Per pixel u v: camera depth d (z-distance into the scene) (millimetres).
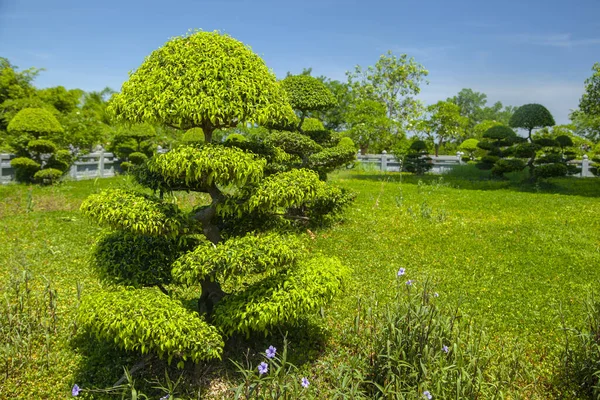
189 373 4672
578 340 5270
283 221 5578
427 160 28516
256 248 4207
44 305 5934
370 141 34312
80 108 34938
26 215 12086
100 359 4992
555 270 8281
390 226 11484
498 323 6086
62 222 11359
